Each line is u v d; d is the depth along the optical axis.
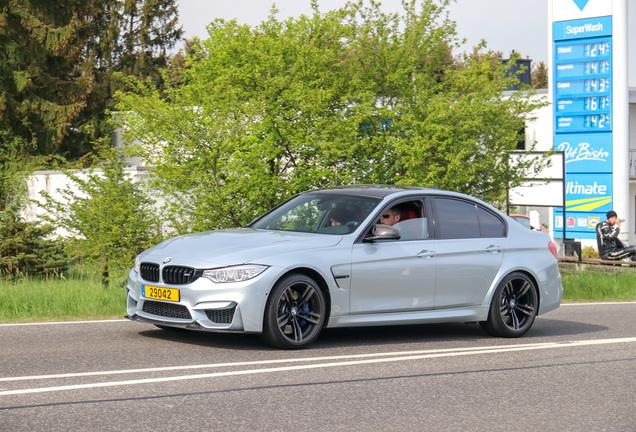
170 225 14.02
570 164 29.20
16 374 6.21
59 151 46.34
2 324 8.84
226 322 7.28
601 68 28.53
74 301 10.12
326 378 6.41
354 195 8.65
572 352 8.05
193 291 7.27
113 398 5.52
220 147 13.66
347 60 16.61
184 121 13.41
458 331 9.43
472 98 15.97
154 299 7.55
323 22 16.45
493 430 5.07
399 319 8.23
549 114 30.30
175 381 6.09
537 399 5.96
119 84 54.06
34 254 16.70
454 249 8.66
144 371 6.40
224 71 15.45
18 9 40.00
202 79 15.95
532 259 9.30
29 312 9.66
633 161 33.81
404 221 8.50
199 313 7.27
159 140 13.90
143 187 13.99
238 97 14.27
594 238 28.81
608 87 28.41
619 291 14.86
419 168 15.75
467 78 16.33
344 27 16.67
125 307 9.99
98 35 59.59
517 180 16.67
